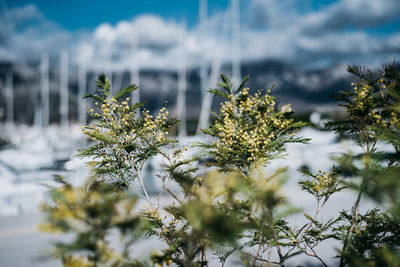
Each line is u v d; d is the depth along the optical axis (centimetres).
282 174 199
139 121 301
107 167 298
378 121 257
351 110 279
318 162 1148
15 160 1484
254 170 295
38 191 902
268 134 322
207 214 179
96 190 193
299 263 458
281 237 296
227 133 314
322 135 1452
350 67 287
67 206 178
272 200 194
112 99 291
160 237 285
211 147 310
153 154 300
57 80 3694
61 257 176
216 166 310
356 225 300
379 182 186
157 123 308
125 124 291
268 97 323
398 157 234
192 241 205
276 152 321
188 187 215
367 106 272
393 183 181
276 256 469
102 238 173
